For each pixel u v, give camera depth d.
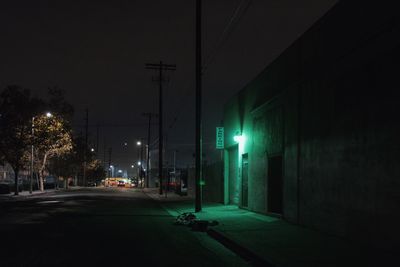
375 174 11.16
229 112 28.12
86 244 12.87
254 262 10.65
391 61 10.54
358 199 11.96
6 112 42.25
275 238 13.29
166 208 28.48
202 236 15.38
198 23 23.47
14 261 10.23
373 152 11.28
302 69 16.06
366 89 11.65
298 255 10.60
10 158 43.09
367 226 11.52
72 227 17.12
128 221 19.91
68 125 50.75
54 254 11.17
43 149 48.12
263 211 20.55
